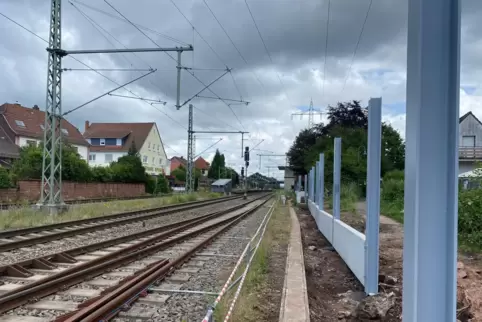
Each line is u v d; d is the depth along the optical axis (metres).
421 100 2.65
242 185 101.44
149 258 10.34
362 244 7.67
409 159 2.81
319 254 11.75
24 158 36.25
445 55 2.64
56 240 12.81
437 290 2.64
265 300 6.84
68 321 4.95
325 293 7.70
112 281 7.75
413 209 2.72
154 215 21.80
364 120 52.62
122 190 48.19
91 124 82.75
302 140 58.12
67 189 37.31
